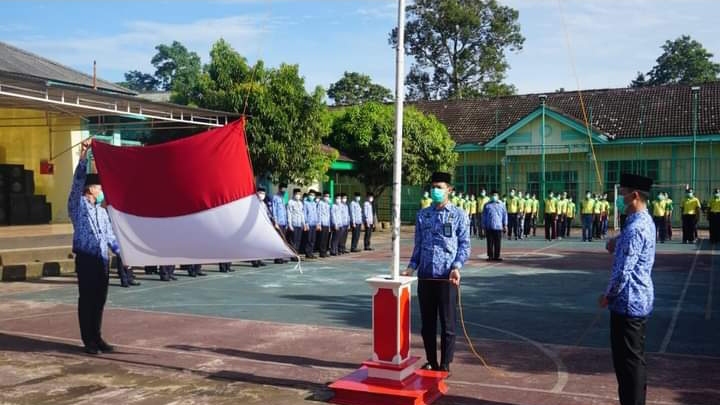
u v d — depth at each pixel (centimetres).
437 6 4747
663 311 1056
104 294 813
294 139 2128
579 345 831
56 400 625
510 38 4875
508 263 1786
